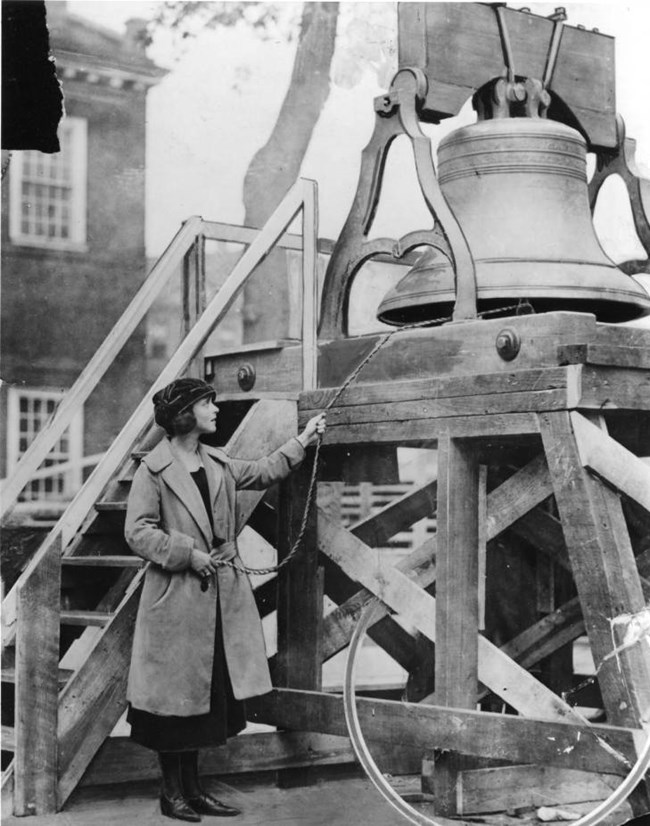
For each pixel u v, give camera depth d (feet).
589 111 21.49
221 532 17.72
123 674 18.44
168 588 17.21
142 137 24.52
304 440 18.97
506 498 19.06
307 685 20.15
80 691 18.16
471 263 18.74
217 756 19.21
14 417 24.86
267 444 19.85
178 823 17.30
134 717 17.42
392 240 20.17
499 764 18.75
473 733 16.97
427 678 22.03
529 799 18.31
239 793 19.44
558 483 16.71
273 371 21.56
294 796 19.31
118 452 20.20
